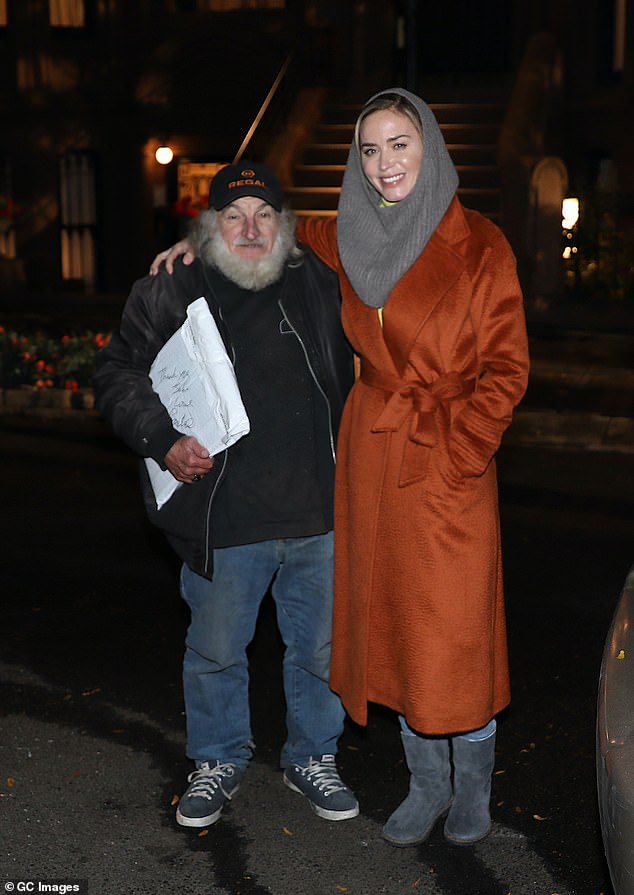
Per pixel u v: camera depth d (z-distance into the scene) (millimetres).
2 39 19672
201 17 18938
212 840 3805
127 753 4391
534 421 9375
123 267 19953
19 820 3924
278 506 3635
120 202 19812
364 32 17641
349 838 3812
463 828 3740
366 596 3576
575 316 13766
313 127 16578
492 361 3453
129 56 19578
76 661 5242
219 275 3633
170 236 19656
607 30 17906
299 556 3758
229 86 18828
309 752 3961
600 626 5578
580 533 6961
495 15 17781
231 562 3684
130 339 3754
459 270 3412
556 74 17609
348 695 3697
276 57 18328
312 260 3688
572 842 3777
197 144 19266
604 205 15516
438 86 17469
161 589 6148
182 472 3535
